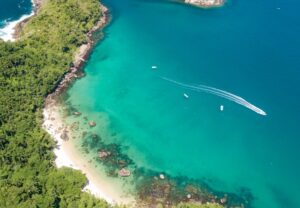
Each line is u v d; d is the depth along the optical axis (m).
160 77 158.62
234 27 192.12
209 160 128.25
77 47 168.38
